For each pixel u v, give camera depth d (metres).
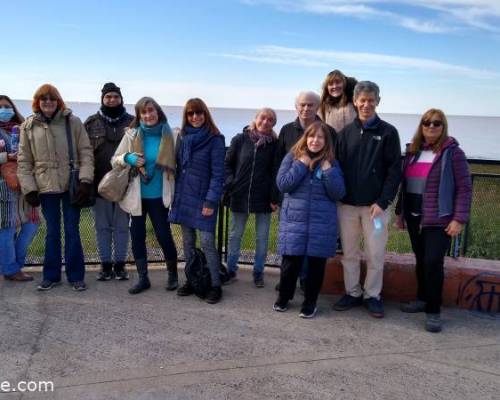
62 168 4.05
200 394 2.68
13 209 4.24
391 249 5.66
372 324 3.73
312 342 3.38
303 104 4.00
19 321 3.58
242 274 4.91
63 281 4.50
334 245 3.74
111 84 4.32
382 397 2.71
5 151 4.16
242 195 4.32
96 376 2.84
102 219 4.46
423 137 3.79
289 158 3.81
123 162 3.97
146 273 4.33
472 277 4.05
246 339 3.39
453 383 2.88
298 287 4.57
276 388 2.77
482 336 3.55
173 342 3.30
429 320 3.62
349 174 3.82
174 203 4.11
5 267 4.37
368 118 3.75
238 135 4.40
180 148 4.11
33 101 4.02
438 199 3.60
